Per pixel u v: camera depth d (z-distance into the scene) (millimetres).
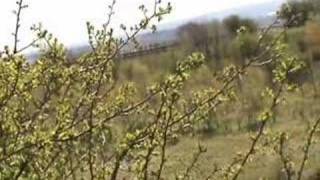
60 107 1235
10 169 1166
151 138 1274
